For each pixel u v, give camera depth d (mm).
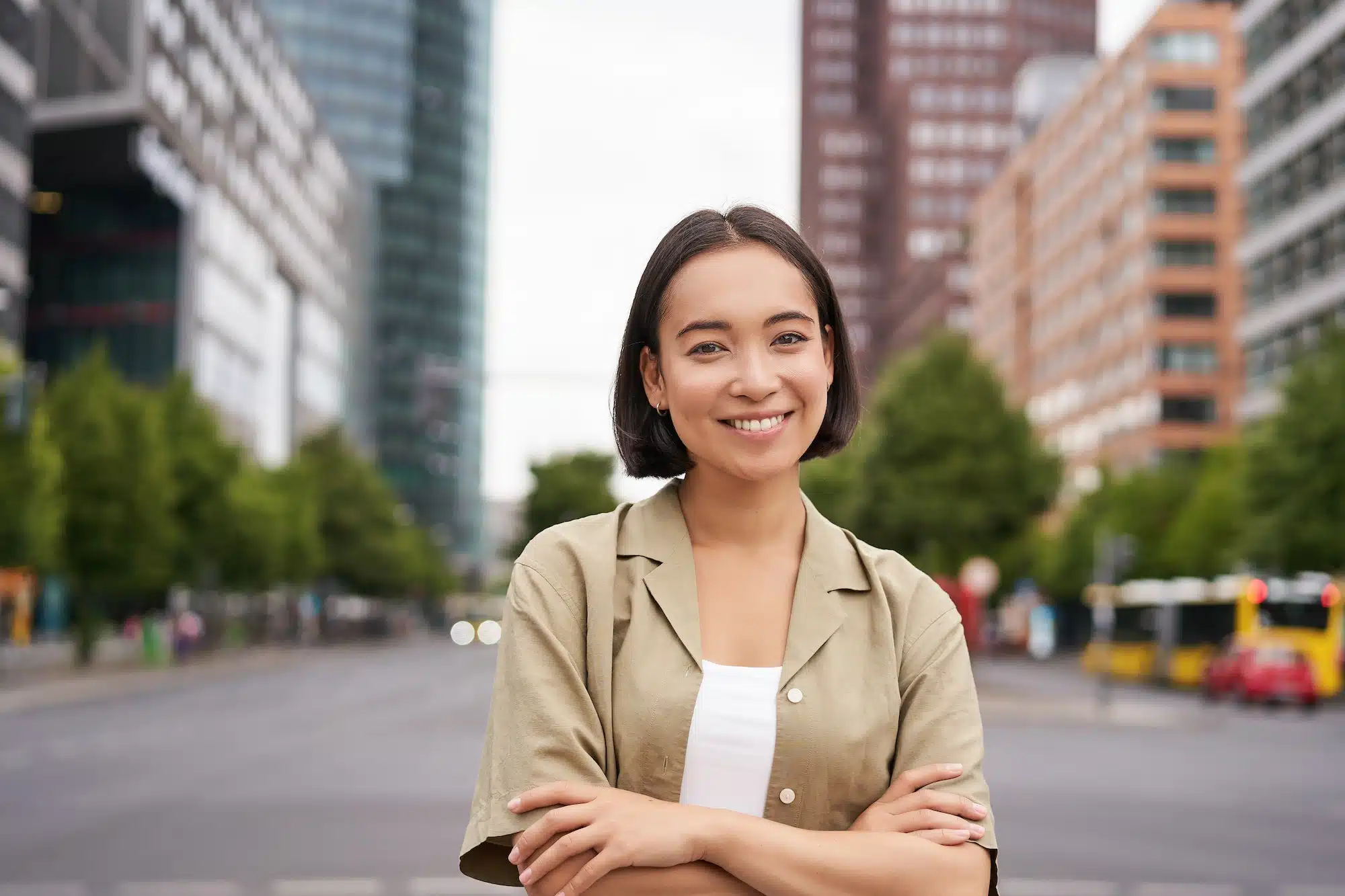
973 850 1853
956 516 40250
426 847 10344
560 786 1807
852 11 176750
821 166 166125
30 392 33125
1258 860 10359
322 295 102875
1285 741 21953
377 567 84875
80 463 42281
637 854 1751
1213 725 25812
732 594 1969
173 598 58344
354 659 63062
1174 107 79562
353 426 118375
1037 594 83438
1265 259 57750
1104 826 12062
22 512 33875
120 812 12422
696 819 1776
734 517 1985
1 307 50469
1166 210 79250
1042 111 115562
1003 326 111250
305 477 73625
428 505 138000
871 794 1923
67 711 27266
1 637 50844
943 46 156500
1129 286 82250
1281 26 55812
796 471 2018
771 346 1958
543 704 1876
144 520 43125
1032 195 104625
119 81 62000
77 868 9445
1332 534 37281
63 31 61938
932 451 41000
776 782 1867
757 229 1988
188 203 69812
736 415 1927
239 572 57938
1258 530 38719
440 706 28656
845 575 1971
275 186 87062
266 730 22188
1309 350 40750
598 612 1938
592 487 79125
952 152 152000
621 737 1889
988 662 69500
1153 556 63062
